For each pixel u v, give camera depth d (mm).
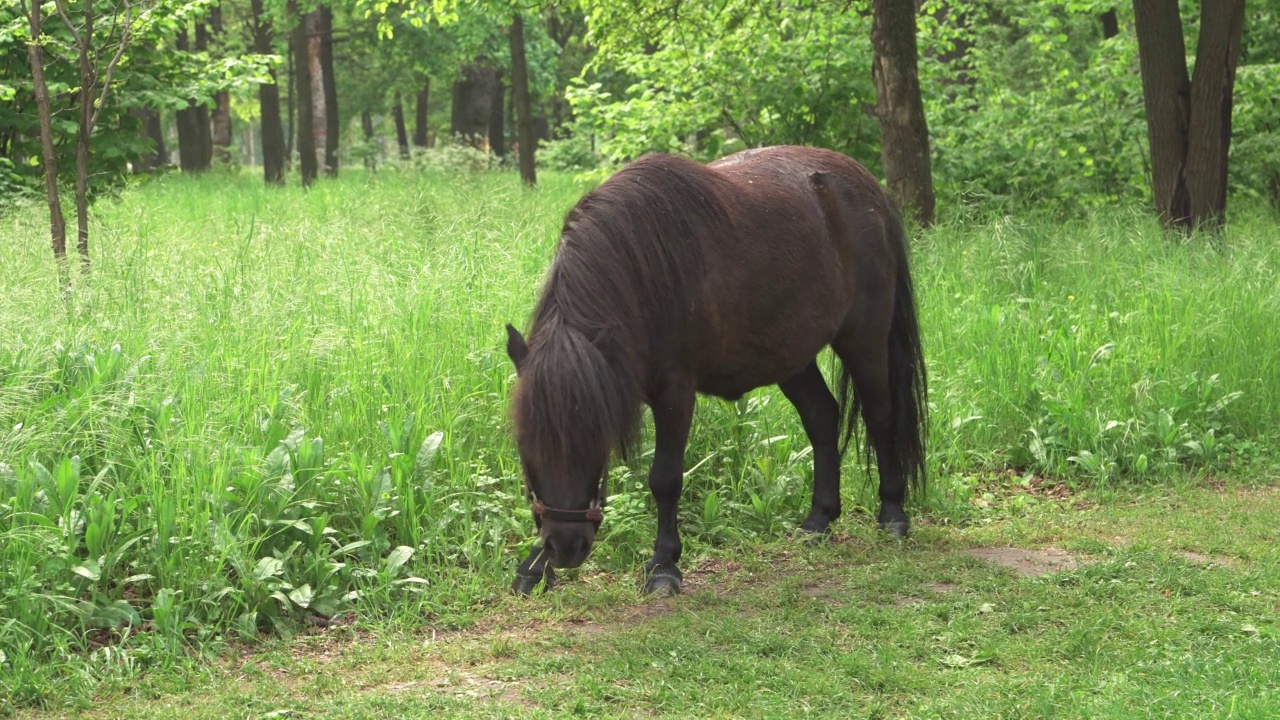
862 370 5609
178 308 6543
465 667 4008
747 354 4902
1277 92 13703
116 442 4871
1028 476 6520
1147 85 10742
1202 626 4250
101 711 3596
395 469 5051
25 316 5977
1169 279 8445
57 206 7227
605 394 4051
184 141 28125
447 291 6949
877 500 6059
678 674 3869
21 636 3904
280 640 4195
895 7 10219
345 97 37438
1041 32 16594
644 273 4383
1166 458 6570
